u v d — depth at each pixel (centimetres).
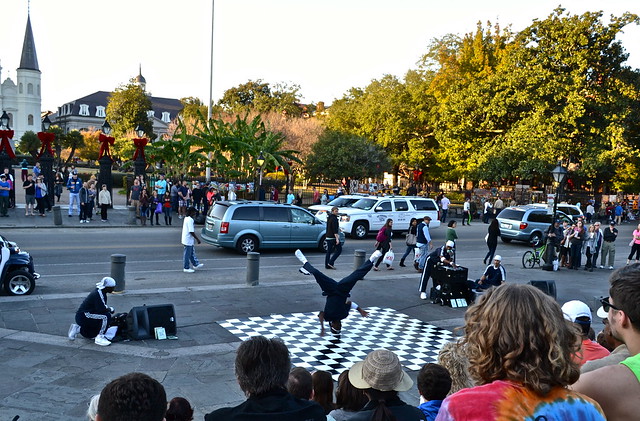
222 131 3453
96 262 1622
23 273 1195
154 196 2595
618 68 4231
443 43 5303
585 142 4091
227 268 1655
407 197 2559
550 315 191
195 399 719
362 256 1600
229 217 1894
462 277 1300
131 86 8119
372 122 5225
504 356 189
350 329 1091
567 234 1983
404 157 5119
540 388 183
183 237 1560
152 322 955
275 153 3369
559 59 4059
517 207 2619
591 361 287
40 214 2552
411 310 1264
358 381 353
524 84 4131
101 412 224
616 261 2302
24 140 6325
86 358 845
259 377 286
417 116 5044
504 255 2238
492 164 4184
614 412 204
